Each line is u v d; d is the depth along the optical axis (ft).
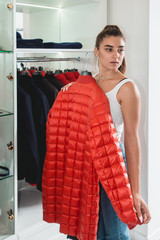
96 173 4.92
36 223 7.32
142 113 7.82
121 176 4.73
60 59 8.33
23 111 7.02
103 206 5.22
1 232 6.97
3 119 6.66
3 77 6.56
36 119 7.39
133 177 5.04
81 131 5.05
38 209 7.97
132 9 7.72
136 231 8.35
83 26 8.62
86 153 4.98
